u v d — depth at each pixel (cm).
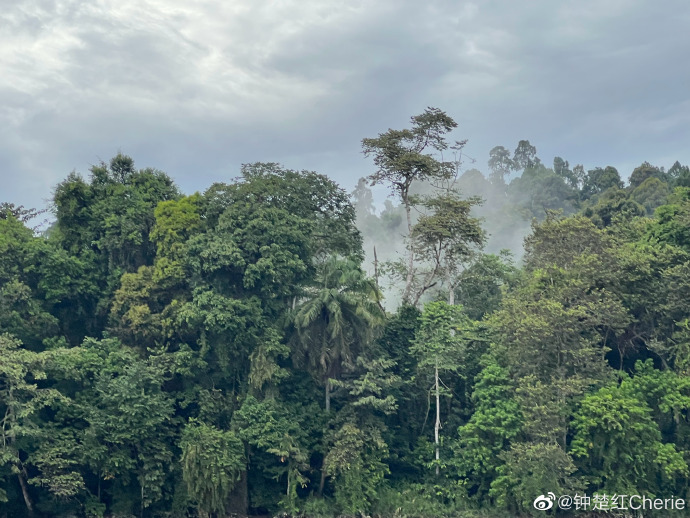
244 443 5503
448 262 7156
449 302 7144
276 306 5938
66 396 5412
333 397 5928
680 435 5562
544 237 6234
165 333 5769
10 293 5628
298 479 5419
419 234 6900
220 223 6000
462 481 5591
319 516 5378
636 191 12731
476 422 5516
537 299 5928
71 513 5225
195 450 5181
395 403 5938
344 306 5872
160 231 6116
